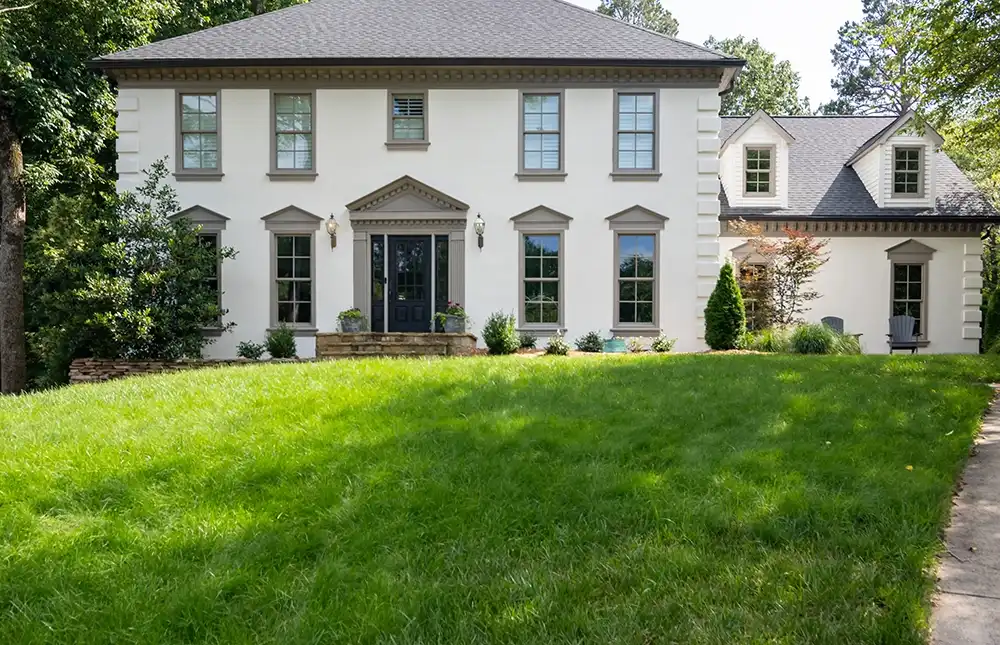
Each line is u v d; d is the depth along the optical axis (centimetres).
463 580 379
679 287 1648
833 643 313
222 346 1633
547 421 642
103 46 1792
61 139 1680
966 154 2922
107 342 1430
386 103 1638
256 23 1750
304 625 340
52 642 337
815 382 827
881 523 436
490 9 1828
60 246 1430
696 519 441
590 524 443
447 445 579
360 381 822
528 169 1644
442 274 1650
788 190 1970
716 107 1633
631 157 1658
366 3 1847
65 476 523
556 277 1652
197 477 521
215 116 1645
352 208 1633
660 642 319
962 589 368
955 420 678
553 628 332
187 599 363
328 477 516
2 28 1491
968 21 1297
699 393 762
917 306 1889
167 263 1462
